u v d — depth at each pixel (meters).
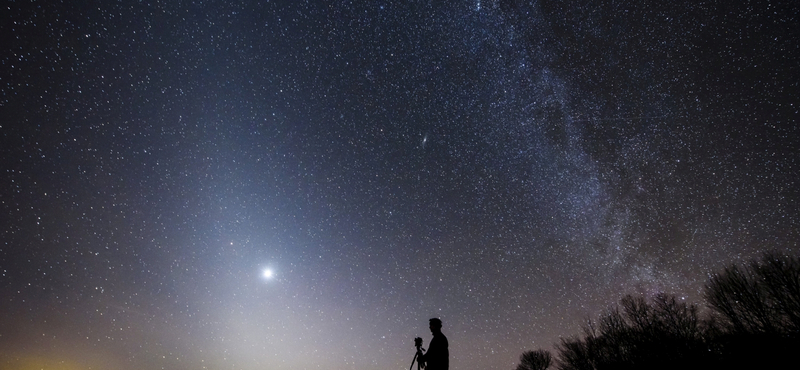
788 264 4.74
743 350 4.56
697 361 5.02
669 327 5.82
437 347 4.80
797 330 4.30
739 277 5.06
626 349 6.24
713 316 5.34
